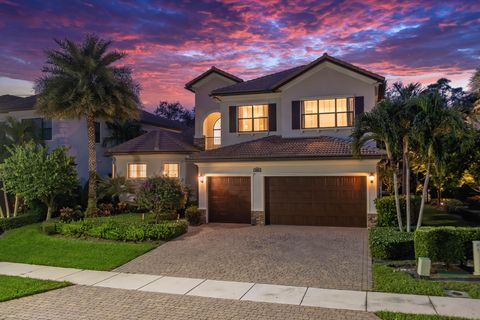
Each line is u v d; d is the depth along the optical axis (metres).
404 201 16.92
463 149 16.58
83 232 17.25
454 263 11.83
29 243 16.75
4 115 30.42
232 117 23.70
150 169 25.34
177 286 10.66
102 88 20.75
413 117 14.21
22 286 10.73
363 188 18.53
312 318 8.10
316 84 21.56
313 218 19.25
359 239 15.57
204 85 28.16
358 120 15.05
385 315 8.03
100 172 30.14
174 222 17.95
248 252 14.02
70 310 8.85
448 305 8.60
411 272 11.28
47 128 28.59
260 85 23.78
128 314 8.55
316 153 18.69
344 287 10.13
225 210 20.72
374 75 20.38
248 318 8.17
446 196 28.17
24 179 19.61
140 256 14.04
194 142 28.14
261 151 20.17
